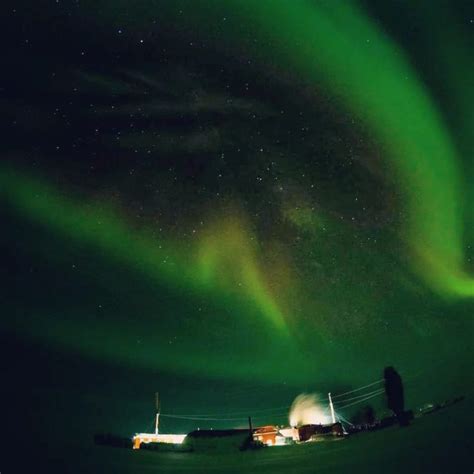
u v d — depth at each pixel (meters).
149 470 5.62
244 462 6.16
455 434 5.18
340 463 4.99
